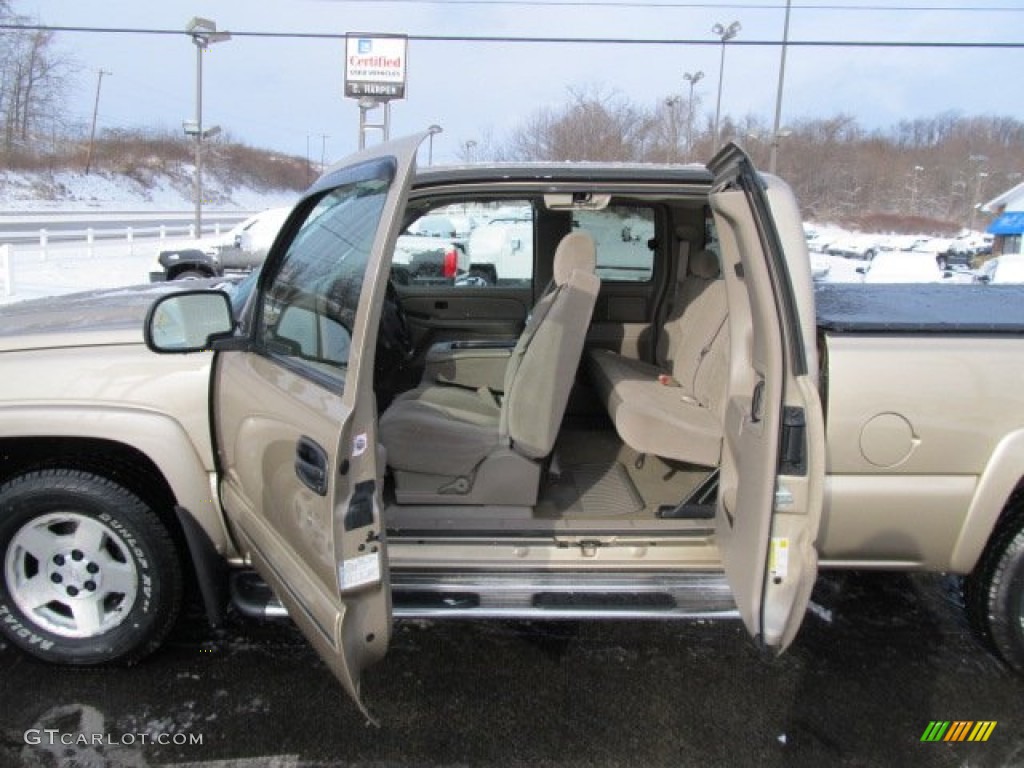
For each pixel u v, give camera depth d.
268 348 2.62
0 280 13.82
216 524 2.76
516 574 2.70
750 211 2.12
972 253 35.34
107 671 2.88
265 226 14.49
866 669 2.96
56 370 2.67
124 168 63.56
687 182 2.87
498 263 4.59
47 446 2.81
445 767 2.45
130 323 2.89
